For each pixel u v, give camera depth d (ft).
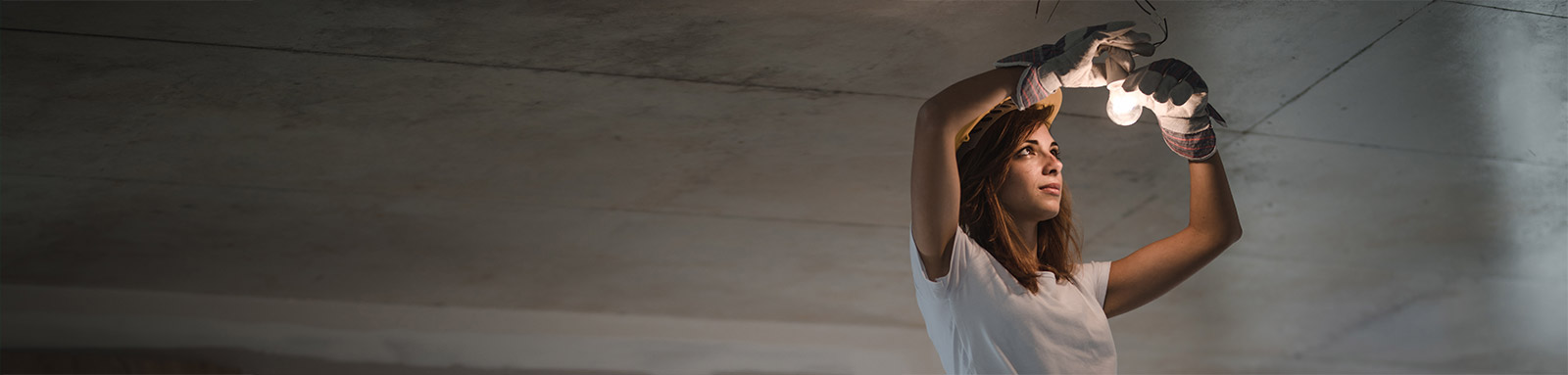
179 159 14.30
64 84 12.14
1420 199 16.75
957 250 6.77
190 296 19.70
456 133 13.82
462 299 20.35
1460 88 13.09
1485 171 15.70
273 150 14.15
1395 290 21.07
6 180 14.78
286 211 16.28
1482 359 24.64
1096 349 6.80
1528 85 13.03
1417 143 14.70
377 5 10.87
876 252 18.54
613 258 18.67
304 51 11.68
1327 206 17.01
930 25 11.37
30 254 17.76
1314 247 18.83
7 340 18.89
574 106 13.14
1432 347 24.06
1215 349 23.73
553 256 18.47
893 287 20.30
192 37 11.30
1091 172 15.47
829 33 11.55
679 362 21.56
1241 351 23.88
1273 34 11.75
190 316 19.70
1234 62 12.35
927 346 22.15
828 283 20.06
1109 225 17.19
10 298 18.92
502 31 11.43
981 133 7.37
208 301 19.79
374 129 13.62
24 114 12.77
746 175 15.38
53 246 17.46
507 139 14.02
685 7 11.02
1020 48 11.76
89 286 19.22
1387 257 19.27
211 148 14.02
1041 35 11.51
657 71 12.35
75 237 17.12
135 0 10.60
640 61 12.09
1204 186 7.80
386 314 20.49
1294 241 18.57
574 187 15.64
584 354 21.22
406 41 11.57
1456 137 14.53
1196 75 7.40
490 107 13.12
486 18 11.16
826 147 14.44
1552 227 17.90
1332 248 18.85
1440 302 21.71
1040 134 7.41
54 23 10.91
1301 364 24.45
